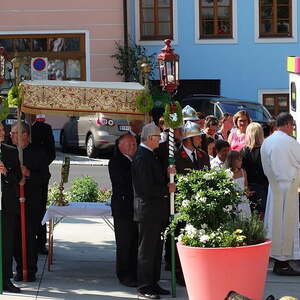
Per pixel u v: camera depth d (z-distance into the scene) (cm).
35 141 1152
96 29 2847
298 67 1467
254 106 2366
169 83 959
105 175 2070
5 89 1688
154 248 930
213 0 2911
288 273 1055
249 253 838
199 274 846
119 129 2344
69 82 982
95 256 1152
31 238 1003
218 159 1137
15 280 1009
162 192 920
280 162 1048
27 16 2831
